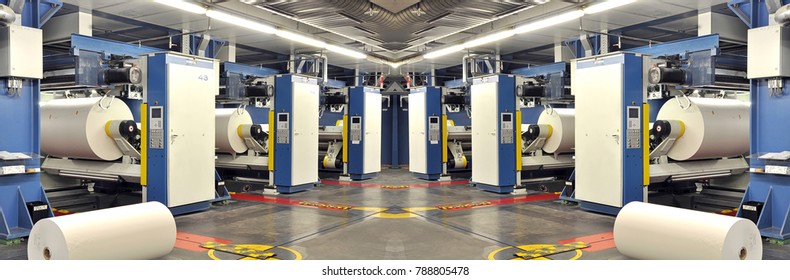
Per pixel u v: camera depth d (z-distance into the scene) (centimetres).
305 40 1167
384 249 591
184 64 814
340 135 1468
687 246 468
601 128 816
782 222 622
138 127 868
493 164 1124
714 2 918
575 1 872
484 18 769
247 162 1174
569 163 1211
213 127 877
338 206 934
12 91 616
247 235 667
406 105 2012
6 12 582
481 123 1167
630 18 1039
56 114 873
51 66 1001
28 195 644
